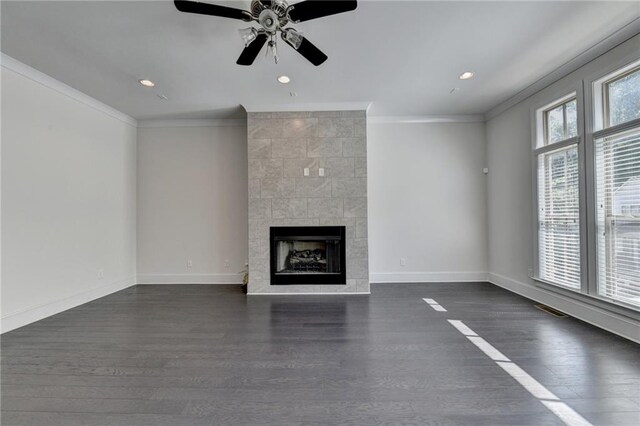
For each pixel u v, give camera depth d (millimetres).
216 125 4988
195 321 3211
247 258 4953
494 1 2234
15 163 3078
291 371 2152
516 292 4203
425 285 4707
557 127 3545
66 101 3670
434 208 4945
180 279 4969
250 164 4398
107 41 2699
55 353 2457
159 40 2686
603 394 1838
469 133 4941
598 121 2922
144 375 2111
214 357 2375
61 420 1655
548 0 2217
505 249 4445
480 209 4930
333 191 4379
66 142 3676
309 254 4574
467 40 2746
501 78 3539
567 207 3338
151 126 5000
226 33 2586
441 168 4945
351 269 4340
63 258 3621
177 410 1732
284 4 2064
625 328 2658
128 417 1676
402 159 4957
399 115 4914
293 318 3289
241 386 1970
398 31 2596
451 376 2062
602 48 2787
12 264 3033
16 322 3039
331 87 3754
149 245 4992
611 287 2820
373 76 3465
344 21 2445
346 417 1661
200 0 2197
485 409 1712
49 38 2646
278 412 1709
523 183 4039
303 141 4383
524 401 1780
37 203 3307
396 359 2314
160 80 3502
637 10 2322
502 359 2293
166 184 5008
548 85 3545
